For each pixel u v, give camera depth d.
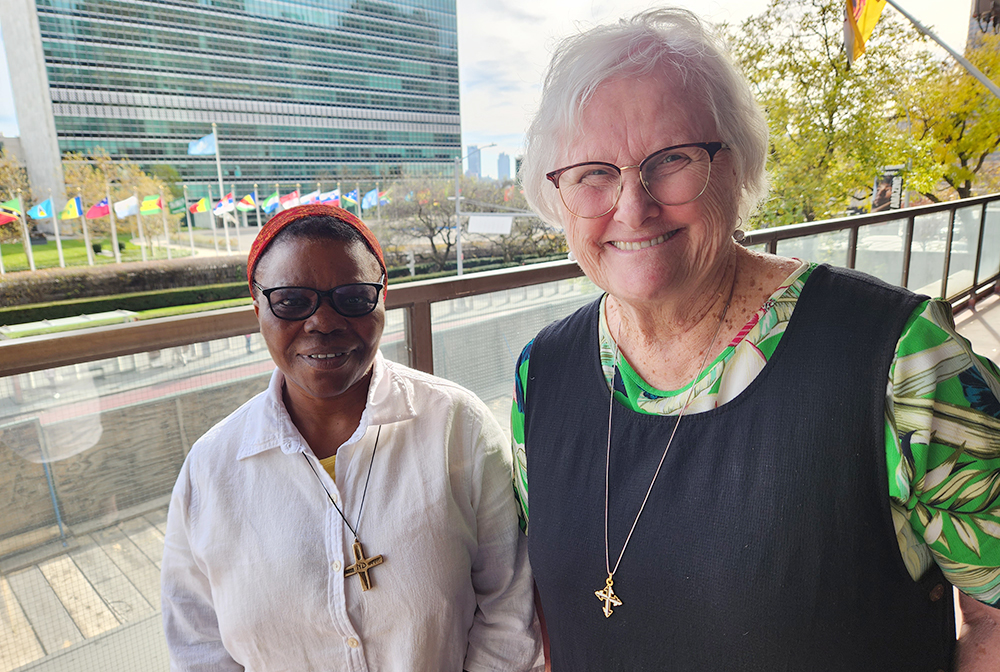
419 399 1.09
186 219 66.50
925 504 0.69
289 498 1.00
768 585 0.73
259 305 0.98
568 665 0.95
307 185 77.88
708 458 0.79
